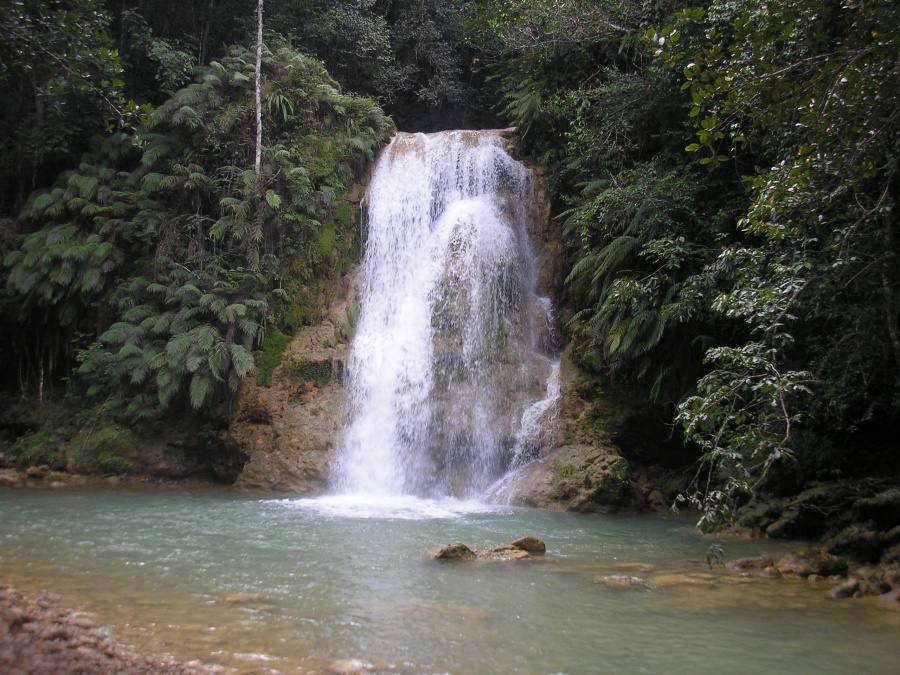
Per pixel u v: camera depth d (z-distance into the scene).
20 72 8.15
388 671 4.65
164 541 8.94
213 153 17.66
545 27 17.61
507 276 16.69
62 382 18.28
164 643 5.01
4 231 18.27
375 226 18.16
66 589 6.35
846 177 7.56
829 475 11.65
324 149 17.84
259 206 16.47
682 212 13.84
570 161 17.67
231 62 18.73
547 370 15.59
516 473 13.97
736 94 6.60
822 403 10.98
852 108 6.86
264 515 11.25
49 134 18.81
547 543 9.59
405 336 16.25
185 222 17.14
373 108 19.31
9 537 8.90
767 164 13.64
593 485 12.73
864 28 6.44
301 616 5.79
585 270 15.60
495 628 5.64
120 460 15.43
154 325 15.70
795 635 5.62
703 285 12.20
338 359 15.68
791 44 7.63
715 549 7.09
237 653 4.87
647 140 16.53
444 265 16.75
